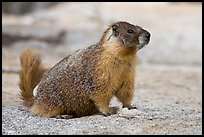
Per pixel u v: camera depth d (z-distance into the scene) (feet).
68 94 38.52
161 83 66.95
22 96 42.32
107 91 37.81
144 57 93.40
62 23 116.16
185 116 38.63
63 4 136.36
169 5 136.26
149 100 51.26
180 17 121.70
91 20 118.62
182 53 96.63
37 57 42.83
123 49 37.52
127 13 125.39
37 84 42.55
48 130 34.96
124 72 38.04
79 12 125.80
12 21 116.16
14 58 80.33
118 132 33.94
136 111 38.27
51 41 101.30
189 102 51.62
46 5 136.77
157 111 40.57
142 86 63.82
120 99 39.24
